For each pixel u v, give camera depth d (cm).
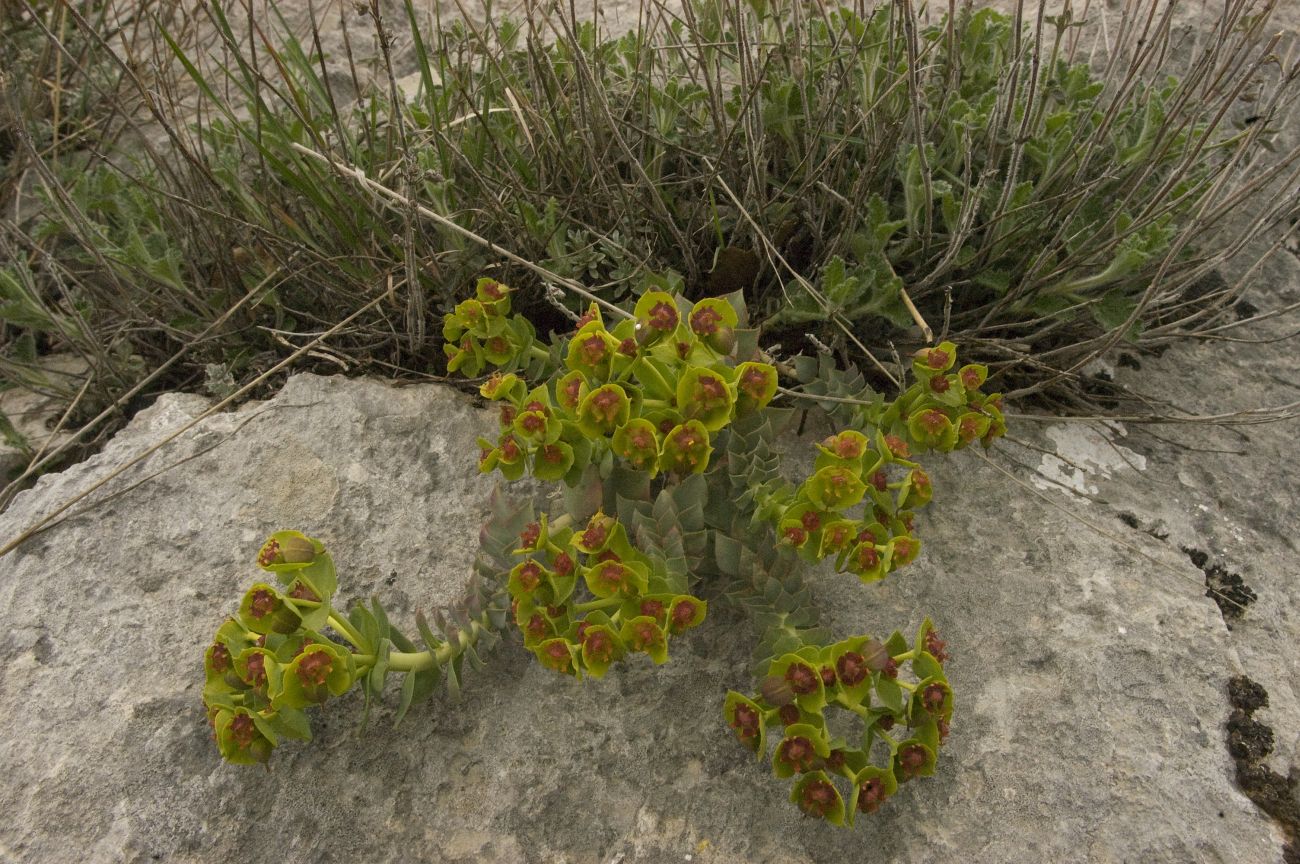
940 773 196
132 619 211
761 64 265
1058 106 275
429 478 236
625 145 242
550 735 199
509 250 259
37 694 200
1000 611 218
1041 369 261
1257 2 352
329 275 274
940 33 274
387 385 255
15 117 257
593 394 186
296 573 185
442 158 259
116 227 304
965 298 265
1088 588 222
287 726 182
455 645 193
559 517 211
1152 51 241
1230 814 193
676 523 191
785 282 263
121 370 281
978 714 203
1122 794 194
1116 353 277
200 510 228
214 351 277
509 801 192
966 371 204
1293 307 250
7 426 268
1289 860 188
